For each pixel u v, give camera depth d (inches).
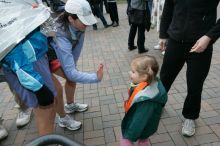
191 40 110.0
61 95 132.8
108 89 185.5
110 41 319.3
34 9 96.5
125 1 668.7
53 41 110.7
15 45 88.8
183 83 181.2
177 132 132.1
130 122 97.4
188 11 107.5
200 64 113.9
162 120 142.1
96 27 391.5
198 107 126.0
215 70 197.5
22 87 96.0
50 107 104.0
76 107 157.8
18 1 96.3
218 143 122.4
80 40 128.8
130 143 99.8
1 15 91.7
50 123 107.1
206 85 175.0
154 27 345.4
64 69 114.5
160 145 124.6
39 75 92.8
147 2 239.9
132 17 247.6
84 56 268.2
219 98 158.2
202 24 107.2
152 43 290.2
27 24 91.6
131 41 267.7
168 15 121.7
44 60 99.4
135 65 92.0
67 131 142.0
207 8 105.1
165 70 123.5
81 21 111.3
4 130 143.3
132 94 94.3
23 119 150.8
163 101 95.4
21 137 143.5
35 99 98.0
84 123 147.7
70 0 114.0
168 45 119.6
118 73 212.4
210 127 133.0
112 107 161.5
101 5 396.8
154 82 94.3
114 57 256.2
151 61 91.3
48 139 50.5
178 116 144.4
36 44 93.7
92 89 187.2
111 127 142.0
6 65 91.1
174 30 113.9
